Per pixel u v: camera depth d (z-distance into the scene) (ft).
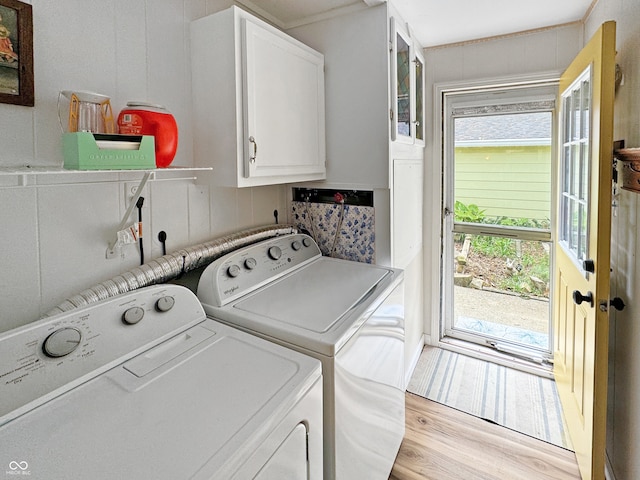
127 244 4.48
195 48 4.96
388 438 5.49
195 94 5.03
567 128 6.75
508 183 8.68
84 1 3.91
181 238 5.14
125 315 3.60
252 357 3.61
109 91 4.17
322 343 3.75
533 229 8.59
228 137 4.78
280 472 2.95
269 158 5.13
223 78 4.72
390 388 5.50
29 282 3.63
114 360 3.40
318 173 6.37
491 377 8.21
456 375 8.30
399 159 6.72
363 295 4.98
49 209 3.75
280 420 2.91
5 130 3.40
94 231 4.14
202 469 2.31
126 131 3.75
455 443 6.34
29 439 2.53
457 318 9.68
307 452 3.37
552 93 7.91
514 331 9.14
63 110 3.70
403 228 7.17
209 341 3.89
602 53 4.45
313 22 6.48
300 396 3.21
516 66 7.72
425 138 8.71
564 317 6.78
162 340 3.82
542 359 8.59
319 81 6.27
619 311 5.34
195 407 2.86
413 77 7.28
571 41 7.21
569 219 6.48
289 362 3.54
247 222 6.33
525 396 7.57
